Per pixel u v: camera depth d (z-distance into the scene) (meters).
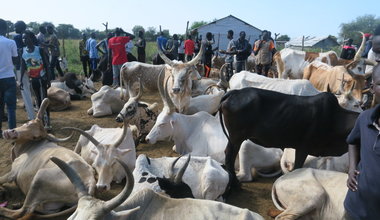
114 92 8.89
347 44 12.91
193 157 4.57
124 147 5.00
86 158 5.27
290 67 11.32
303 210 3.61
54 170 3.94
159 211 2.91
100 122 8.20
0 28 6.02
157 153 6.29
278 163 5.36
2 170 5.34
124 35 11.83
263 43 11.91
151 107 6.95
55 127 7.54
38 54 6.75
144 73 9.45
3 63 5.91
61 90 9.41
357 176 2.62
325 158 4.82
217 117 6.07
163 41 15.07
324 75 8.62
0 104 6.52
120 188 4.91
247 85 7.68
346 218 3.40
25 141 4.57
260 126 4.44
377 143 2.40
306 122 4.25
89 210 2.40
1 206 4.08
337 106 4.27
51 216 3.94
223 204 3.01
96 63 14.75
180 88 7.17
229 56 12.74
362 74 7.76
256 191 4.90
